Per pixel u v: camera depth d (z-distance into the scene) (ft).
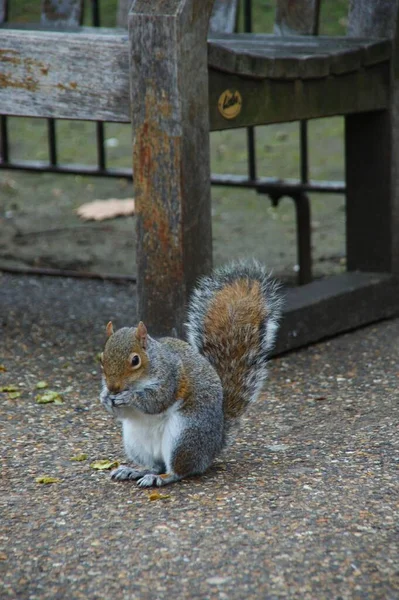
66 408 27.20
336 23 67.97
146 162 27.58
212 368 22.56
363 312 34.30
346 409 26.78
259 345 23.77
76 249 46.68
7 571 18.08
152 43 26.86
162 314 28.22
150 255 28.07
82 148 62.03
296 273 42.24
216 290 24.77
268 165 56.95
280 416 26.45
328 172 55.16
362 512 20.04
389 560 18.06
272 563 18.04
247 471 22.59
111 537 19.27
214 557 18.33
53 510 20.62
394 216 35.14
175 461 21.77
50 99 29.04
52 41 28.60
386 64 33.88
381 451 23.52
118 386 21.04
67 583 17.63
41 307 37.58
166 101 27.02
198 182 27.86
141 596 17.15
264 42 34.55
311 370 30.19
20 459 23.53
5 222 51.29
